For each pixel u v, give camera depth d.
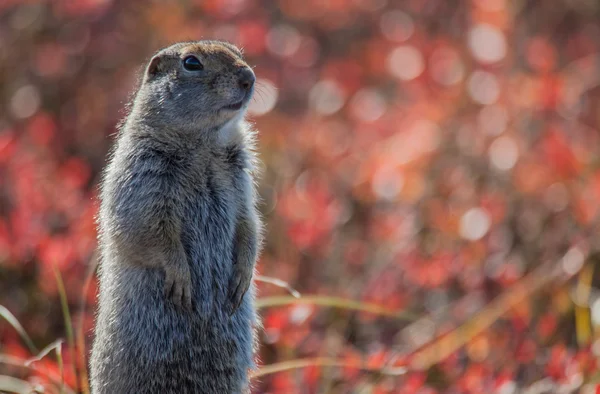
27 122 16.09
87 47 17.02
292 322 10.95
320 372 10.95
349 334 12.54
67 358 10.75
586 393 10.27
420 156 14.42
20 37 17.22
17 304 12.49
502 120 14.71
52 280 12.30
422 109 15.23
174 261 8.53
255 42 16.50
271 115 15.94
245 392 9.20
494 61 15.66
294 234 13.21
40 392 9.74
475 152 14.47
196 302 8.82
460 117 15.11
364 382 10.75
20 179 13.38
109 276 8.66
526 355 11.23
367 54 17.28
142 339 8.62
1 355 10.82
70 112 16.53
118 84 16.70
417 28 17.66
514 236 13.62
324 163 15.11
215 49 9.06
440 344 11.66
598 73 16.64
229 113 8.95
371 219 14.42
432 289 12.85
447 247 13.45
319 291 12.64
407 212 14.00
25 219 12.59
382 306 12.24
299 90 16.75
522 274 13.22
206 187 8.93
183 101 8.88
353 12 18.70
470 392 10.58
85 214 12.82
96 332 8.93
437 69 15.92
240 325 9.09
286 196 13.95
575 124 14.83
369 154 15.00
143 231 8.55
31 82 16.83
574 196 13.61
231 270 9.05
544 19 17.80
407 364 10.93
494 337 11.73
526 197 13.80
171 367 8.70
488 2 16.09
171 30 16.77
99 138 16.08
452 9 18.12
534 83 14.95
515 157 14.16
